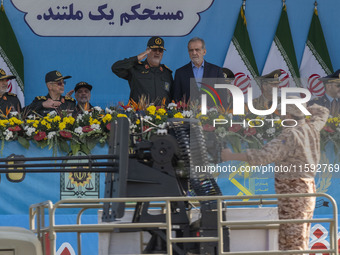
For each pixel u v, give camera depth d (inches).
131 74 782.5
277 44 986.1
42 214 442.6
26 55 977.5
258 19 998.4
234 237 474.0
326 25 999.6
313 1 997.2
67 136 586.9
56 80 796.6
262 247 474.3
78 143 592.1
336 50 999.6
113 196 411.2
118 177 402.0
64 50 984.9
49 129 589.9
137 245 482.0
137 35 995.3
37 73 978.7
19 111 737.0
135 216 421.1
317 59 988.6
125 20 995.3
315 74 987.3
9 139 587.5
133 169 410.3
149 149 418.0
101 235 479.2
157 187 410.3
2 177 590.6
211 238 377.7
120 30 994.7
